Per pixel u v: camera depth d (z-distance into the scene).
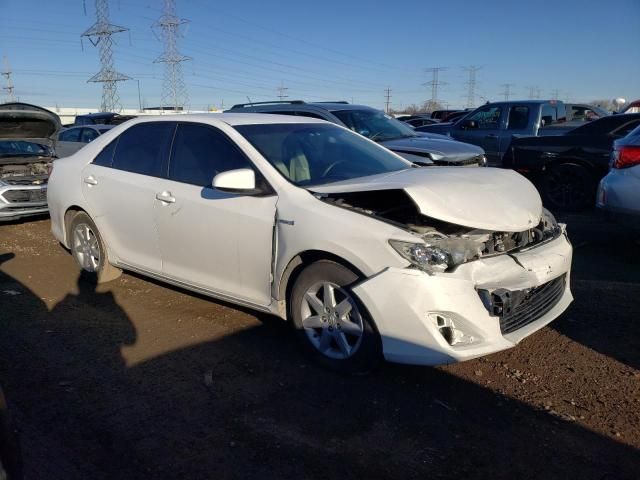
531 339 4.09
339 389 3.48
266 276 3.89
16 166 9.26
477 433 3.01
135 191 4.78
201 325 4.50
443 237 3.37
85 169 5.40
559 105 11.77
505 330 3.41
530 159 9.20
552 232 4.02
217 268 4.22
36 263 6.46
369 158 4.68
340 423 3.13
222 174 3.76
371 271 3.33
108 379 3.68
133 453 2.91
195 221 4.27
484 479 2.66
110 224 5.11
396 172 4.41
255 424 3.14
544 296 3.74
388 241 3.29
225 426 3.13
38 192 8.60
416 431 3.04
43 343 4.24
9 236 8.02
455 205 3.43
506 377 3.58
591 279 5.36
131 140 5.10
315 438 3.00
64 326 4.56
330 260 3.55
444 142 8.63
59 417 3.25
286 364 3.82
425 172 4.14
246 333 4.32
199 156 4.47
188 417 3.22
